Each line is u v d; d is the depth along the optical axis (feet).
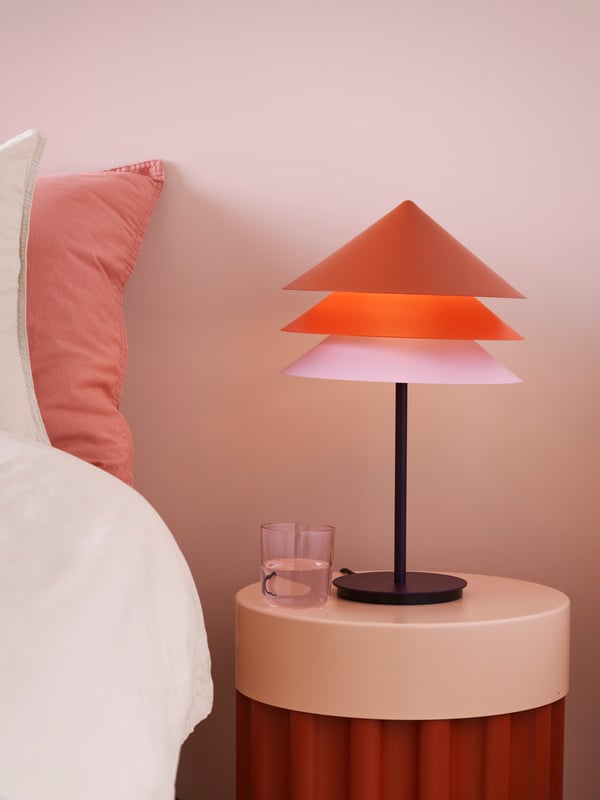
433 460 6.10
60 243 5.38
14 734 2.24
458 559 6.10
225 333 6.20
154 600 3.36
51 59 6.30
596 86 5.87
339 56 6.05
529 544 6.06
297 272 6.13
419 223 4.87
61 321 5.23
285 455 6.19
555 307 5.96
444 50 5.97
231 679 6.22
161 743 2.76
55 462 3.74
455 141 5.98
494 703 4.55
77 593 2.91
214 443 6.23
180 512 6.26
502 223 5.97
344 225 6.08
